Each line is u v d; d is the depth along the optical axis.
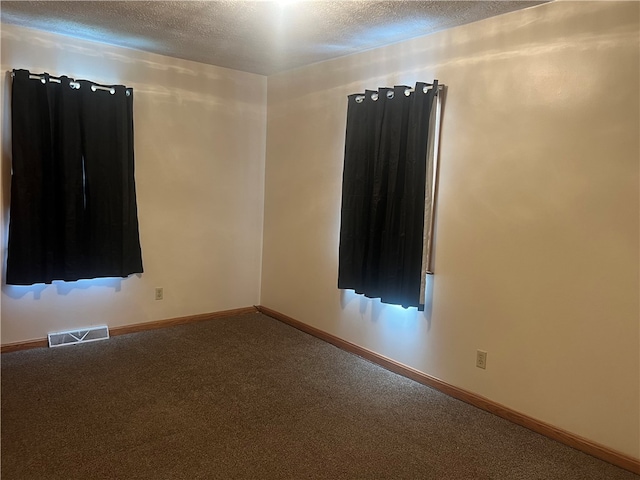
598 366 2.29
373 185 3.21
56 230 3.35
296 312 4.16
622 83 2.15
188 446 2.25
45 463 2.07
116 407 2.59
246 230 4.46
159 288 3.99
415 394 2.92
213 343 3.69
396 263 3.08
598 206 2.25
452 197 2.87
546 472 2.16
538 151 2.46
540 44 2.43
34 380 2.88
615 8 2.16
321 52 3.49
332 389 2.95
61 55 3.31
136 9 2.72
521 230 2.55
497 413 2.67
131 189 3.65
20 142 3.13
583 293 2.33
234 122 4.25
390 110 3.09
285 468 2.11
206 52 3.62
